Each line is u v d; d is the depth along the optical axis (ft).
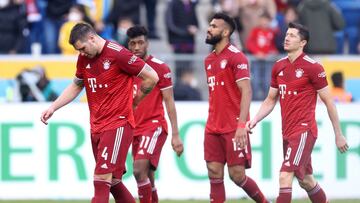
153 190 112.98
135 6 168.66
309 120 104.78
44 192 136.46
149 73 96.37
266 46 163.22
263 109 107.76
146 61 109.29
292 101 104.99
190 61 151.74
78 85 98.94
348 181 141.38
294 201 135.33
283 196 103.65
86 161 136.87
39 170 136.36
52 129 136.56
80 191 136.87
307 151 104.37
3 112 136.05
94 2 169.27
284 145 106.11
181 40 165.48
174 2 165.07
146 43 109.19
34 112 136.56
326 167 140.77
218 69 107.86
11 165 136.05
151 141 108.88
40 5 173.37
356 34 187.11
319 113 140.67
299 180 105.50
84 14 165.37
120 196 100.58
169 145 137.08
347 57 163.32
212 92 108.99
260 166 138.41
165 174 137.28
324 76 104.53
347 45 186.60
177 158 137.49
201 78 152.15
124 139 95.81
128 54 95.25
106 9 168.86
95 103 96.48
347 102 146.82
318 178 140.56
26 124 136.46
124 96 95.96
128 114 96.37
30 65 155.94
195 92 151.12
